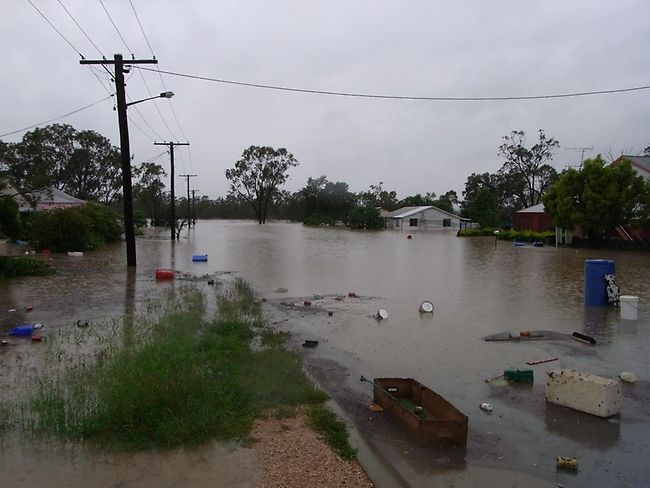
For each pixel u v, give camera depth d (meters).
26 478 4.11
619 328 10.12
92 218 32.38
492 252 30.02
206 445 4.73
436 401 5.56
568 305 12.56
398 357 7.97
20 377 6.38
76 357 7.25
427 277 17.75
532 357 8.09
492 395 6.40
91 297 12.54
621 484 4.39
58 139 63.91
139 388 5.48
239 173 97.44
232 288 14.06
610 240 32.81
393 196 106.88
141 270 18.48
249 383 6.13
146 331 8.60
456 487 4.27
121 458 4.46
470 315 11.23
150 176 70.62
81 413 5.14
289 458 4.55
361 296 13.49
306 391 6.08
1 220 17.95
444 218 70.50
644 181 31.59
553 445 5.08
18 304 11.55
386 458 4.70
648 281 17.20
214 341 7.89
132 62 18.52
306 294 13.66
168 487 4.05
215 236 44.72
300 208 107.75
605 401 5.70
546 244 37.59
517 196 74.38
